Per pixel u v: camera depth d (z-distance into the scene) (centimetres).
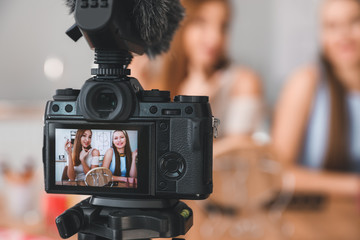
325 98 228
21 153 252
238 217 214
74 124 58
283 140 231
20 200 157
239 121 230
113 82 56
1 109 252
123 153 57
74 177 59
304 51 228
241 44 231
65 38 245
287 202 221
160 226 54
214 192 214
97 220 58
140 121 57
